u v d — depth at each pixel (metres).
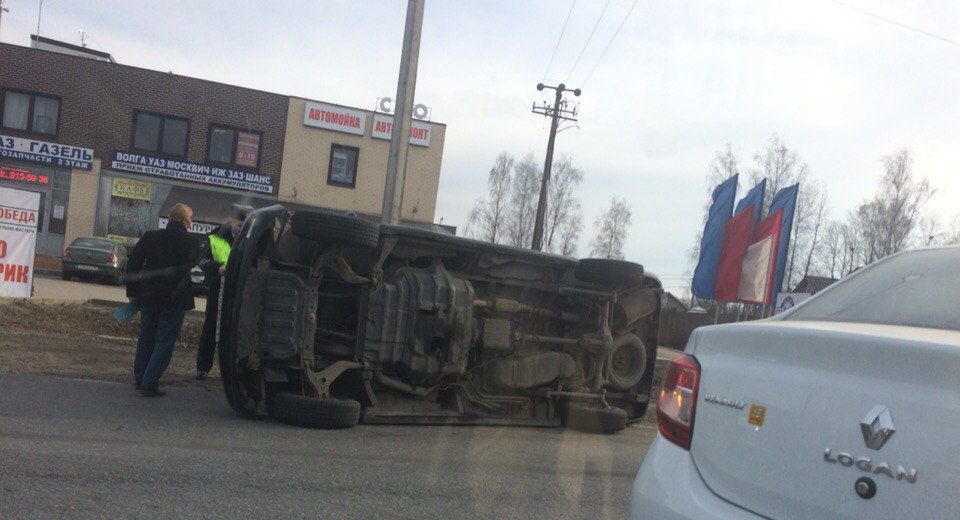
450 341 6.57
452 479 5.02
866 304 2.82
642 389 8.27
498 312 6.97
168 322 6.64
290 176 29.56
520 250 7.03
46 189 27.84
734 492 2.24
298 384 6.36
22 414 5.43
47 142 27.66
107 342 9.56
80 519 3.59
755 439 2.21
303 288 6.11
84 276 21.83
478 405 7.12
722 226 17.91
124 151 28.28
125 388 6.96
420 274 6.61
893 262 3.11
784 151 36.03
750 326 2.43
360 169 30.05
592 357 7.70
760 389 2.25
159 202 28.69
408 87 10.69
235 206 7.36
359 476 4.83
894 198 33.47
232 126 29.11
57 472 4.22
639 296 8.08
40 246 27.77
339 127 29.86
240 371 6.12
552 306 7.48
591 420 7.41
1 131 27.36
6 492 3.83
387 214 10.70
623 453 6.53
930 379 1.88
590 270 7.41
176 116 28.69
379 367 6.44
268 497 4.21
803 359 2.17
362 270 6.39
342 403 6.10
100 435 5.09
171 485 4.22
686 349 2.68
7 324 9.78
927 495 1.80
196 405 6.55
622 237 58.53
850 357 2.05
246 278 5.97
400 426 6.63
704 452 2.38
